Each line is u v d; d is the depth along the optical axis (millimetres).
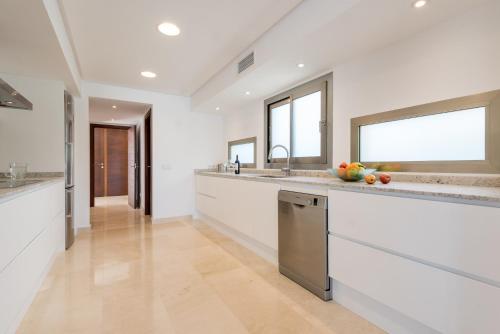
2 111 2670
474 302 1039
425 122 1764
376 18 1578
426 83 1714
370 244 1446
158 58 2809
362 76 2133
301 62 2271
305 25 1804
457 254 1084
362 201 1485
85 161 3615
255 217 2580
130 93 3926
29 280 1635
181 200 4363
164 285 1973
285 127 3182
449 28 1597
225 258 2557
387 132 1999
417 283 1226
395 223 1314
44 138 2803
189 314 1592
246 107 3930
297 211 1964
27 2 1471
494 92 1425
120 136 7602
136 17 2014
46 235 2068
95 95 3670
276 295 1823
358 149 2189
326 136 2521
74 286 1948
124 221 4277
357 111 2180
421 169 1763
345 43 1909
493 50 1429
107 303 1710
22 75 2688
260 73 2527
